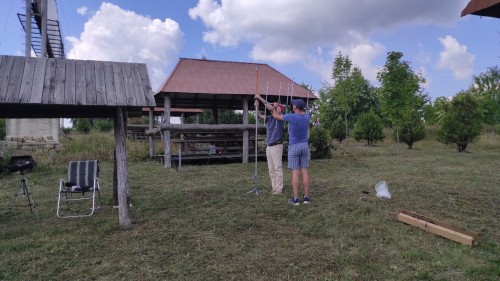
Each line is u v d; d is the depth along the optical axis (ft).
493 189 25.18
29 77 16.58
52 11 61.62
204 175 34.53
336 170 36.19
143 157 50.08
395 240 15.49
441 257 13.56
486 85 139.85
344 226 17.44
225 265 13.29
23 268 13.41
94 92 17.06
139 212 20.76
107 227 17.72
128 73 18.57
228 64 48.37
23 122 50.78
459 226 17.28
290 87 45.93
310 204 21.48
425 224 16.57
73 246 15.48
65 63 17.87
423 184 27.22
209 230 17.20
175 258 13.99
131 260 13.88
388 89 52.70
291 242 15.51
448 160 43.11
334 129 76.07
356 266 13.01
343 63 72.49
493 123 93.40
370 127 71.51
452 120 56.75
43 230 17.95
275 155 24.40
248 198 23.61
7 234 17.58
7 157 39.06
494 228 17.08
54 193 27.71
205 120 94.73
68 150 50.19
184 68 45.14
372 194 24.08
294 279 12.16
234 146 49.55
